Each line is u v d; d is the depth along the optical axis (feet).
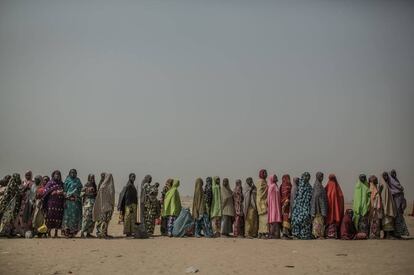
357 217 49.49
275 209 50.72
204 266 32.40
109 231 61.67
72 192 48.57
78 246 41.42
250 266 32.40
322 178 49.90
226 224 53.26
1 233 47.32
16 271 30.01
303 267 32.01
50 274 29.32
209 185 53.88
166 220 55.06
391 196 49.52
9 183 48.16
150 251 39.32
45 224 47.57
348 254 37.65
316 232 49.03
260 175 52.60
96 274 29.55
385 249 40.45
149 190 53.47
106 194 49.24
